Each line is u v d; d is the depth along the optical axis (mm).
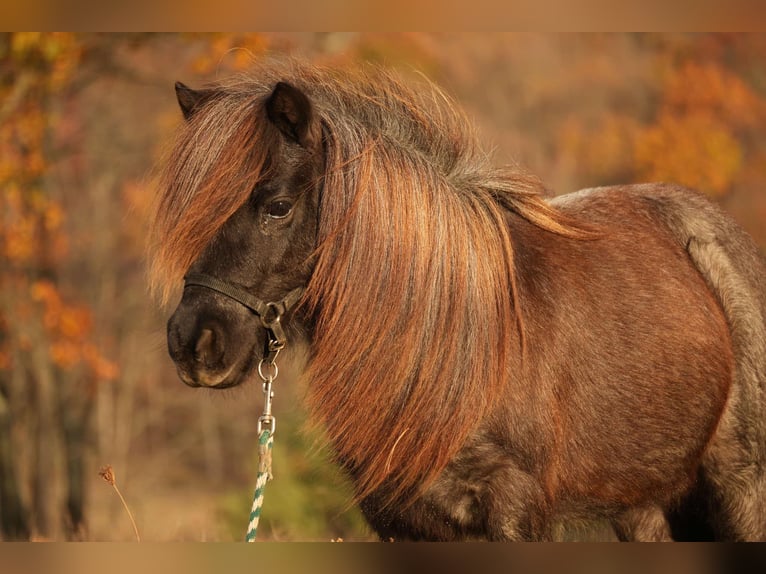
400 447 7387
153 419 31797
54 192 26078
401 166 7383
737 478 8914
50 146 24453
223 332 6855
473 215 7559
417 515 7664
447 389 7320
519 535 7430
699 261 8930
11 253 22719
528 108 37344
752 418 8844
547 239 8148
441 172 7680
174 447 33688
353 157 7246
